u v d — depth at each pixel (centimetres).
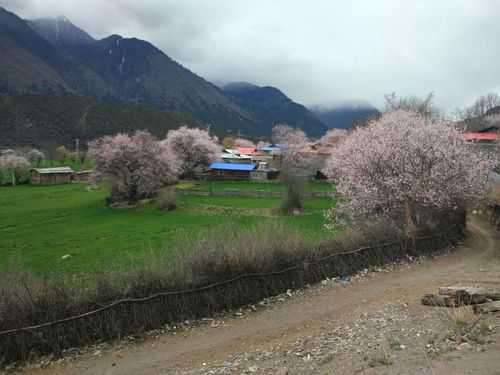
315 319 1233
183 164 8200
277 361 901
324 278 1648
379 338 934
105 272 1213
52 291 1062
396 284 1605
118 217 4612
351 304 1358
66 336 1038
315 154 8888
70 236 3600
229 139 16025
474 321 916
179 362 973
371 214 2638
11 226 4166
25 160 9325
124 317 1120
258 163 10219
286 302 1405
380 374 679
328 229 2867
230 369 889
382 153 2602
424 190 2480
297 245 1591
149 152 5444
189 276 1256
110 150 5275
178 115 17825
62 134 13562
